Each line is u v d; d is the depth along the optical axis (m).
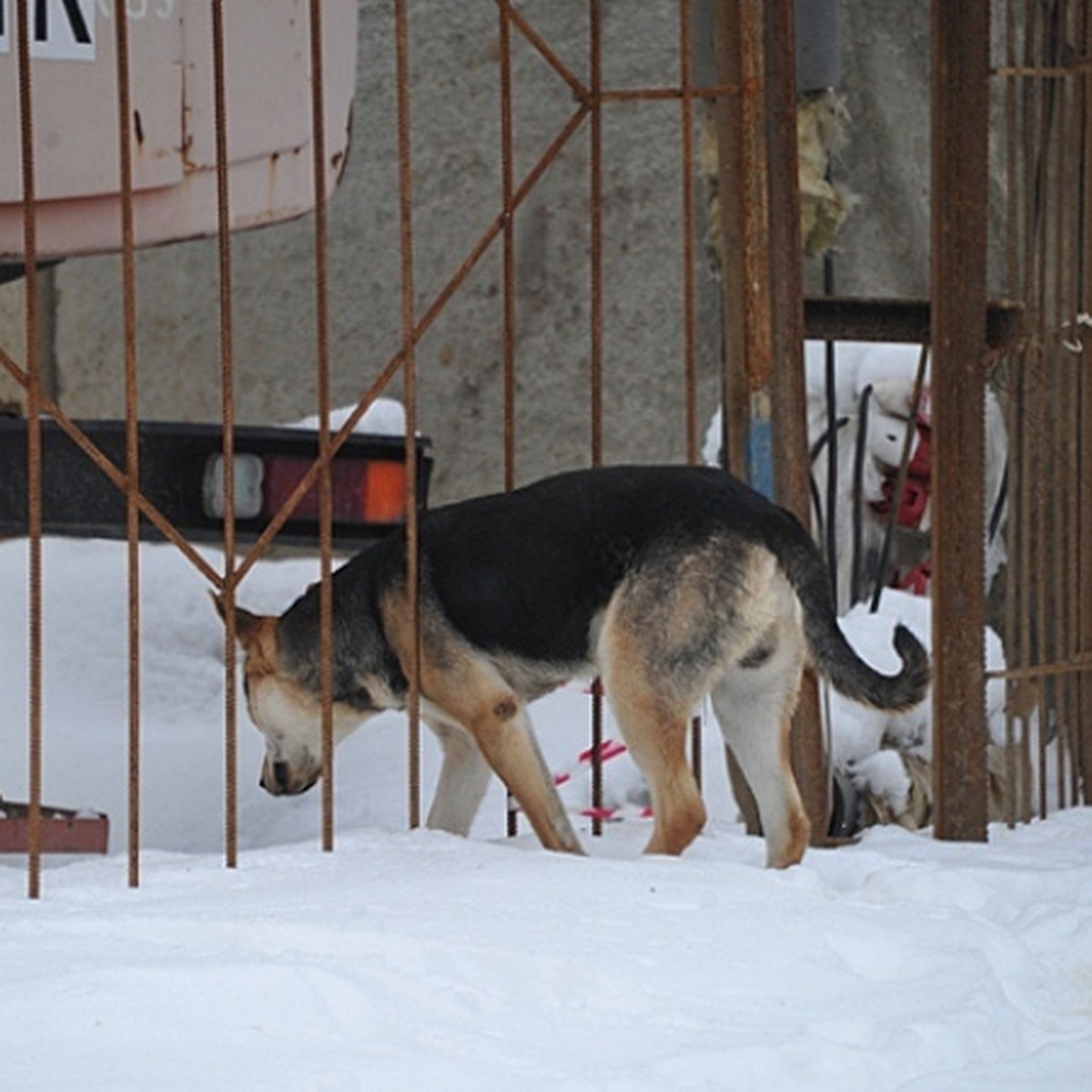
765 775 10.72
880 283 18.62
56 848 11.30
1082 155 13.20
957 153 11.98
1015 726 14.23
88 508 11.61
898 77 18.66
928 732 13.86
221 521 11.76
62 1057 7.05
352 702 11.36
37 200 10.98
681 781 10.48
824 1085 7.36
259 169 11.26
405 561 11.04
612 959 8.32
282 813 13.22
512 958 8.16
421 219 20.89
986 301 12.08
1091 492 13.27
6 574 16.45
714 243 13.20
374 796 13.29
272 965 7.77
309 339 21.25
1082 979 9.20
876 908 9.48
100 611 16.08
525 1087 6.97
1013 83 12.86
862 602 16.14
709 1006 8.06
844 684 10.48
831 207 13.69
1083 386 13.26
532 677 10.91
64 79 10.89
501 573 10.75
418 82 20.78
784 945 8.75
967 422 12.04
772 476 12.25
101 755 14.17
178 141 11.02
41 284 21.20
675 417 20.33
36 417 9.55
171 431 11.66
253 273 21.28
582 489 10.77
